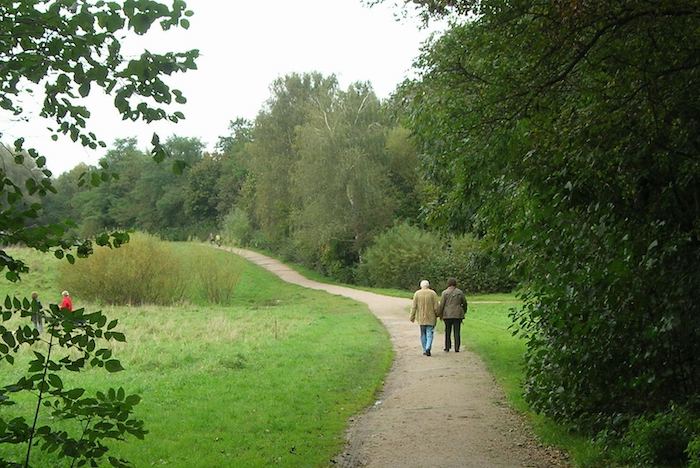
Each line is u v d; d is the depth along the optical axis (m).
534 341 9.61
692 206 7.03
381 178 55.88
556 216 8.00
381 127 57.38
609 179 7.18
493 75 7.04
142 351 17.62
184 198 110.50
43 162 4.16
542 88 6.78
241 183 106.88
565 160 7.46
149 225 108.62
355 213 55.69
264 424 9.32
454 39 7.93
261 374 13.66
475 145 8.09
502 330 22.92
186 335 22.42
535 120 7.09
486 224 11.41
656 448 6.46
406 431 9.10
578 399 8.53
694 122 6.57
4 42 3.76
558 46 6.42
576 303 7.98
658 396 7.74
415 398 11.61
